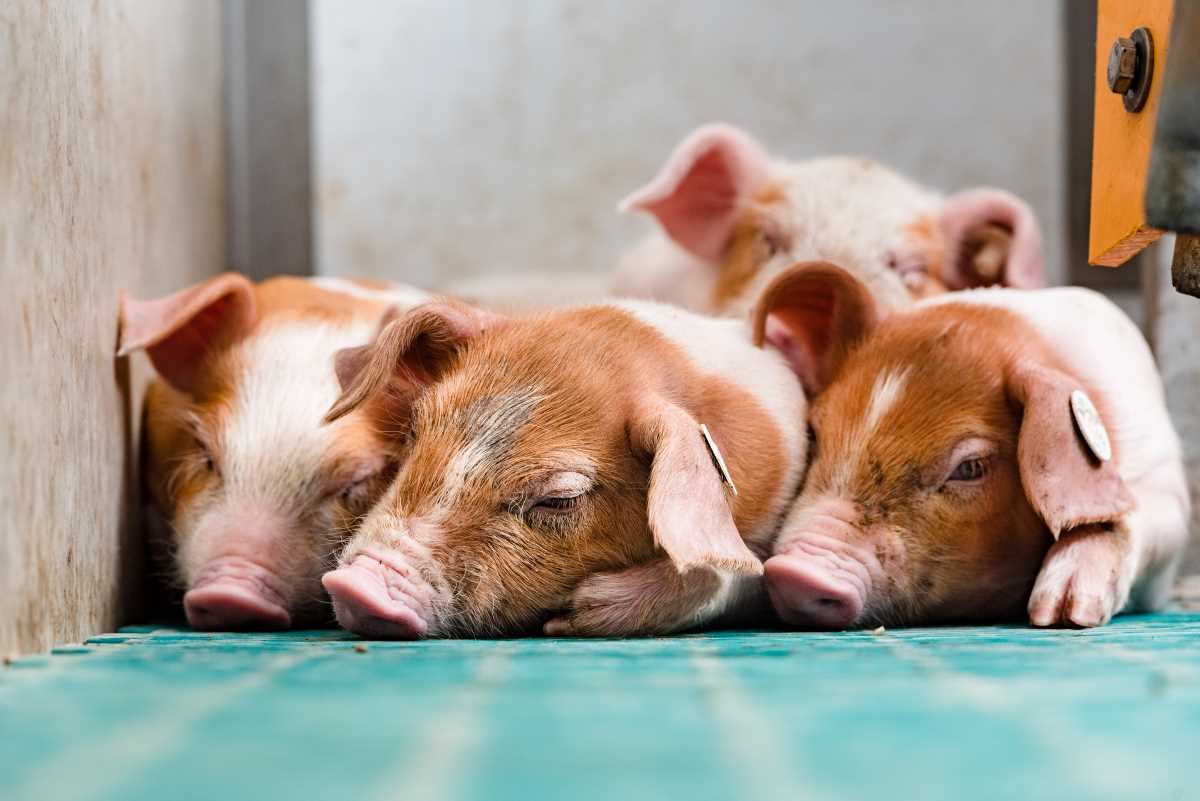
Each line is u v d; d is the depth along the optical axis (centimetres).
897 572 93
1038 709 67
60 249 87
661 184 121
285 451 98
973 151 171
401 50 170
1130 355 103
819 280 100
